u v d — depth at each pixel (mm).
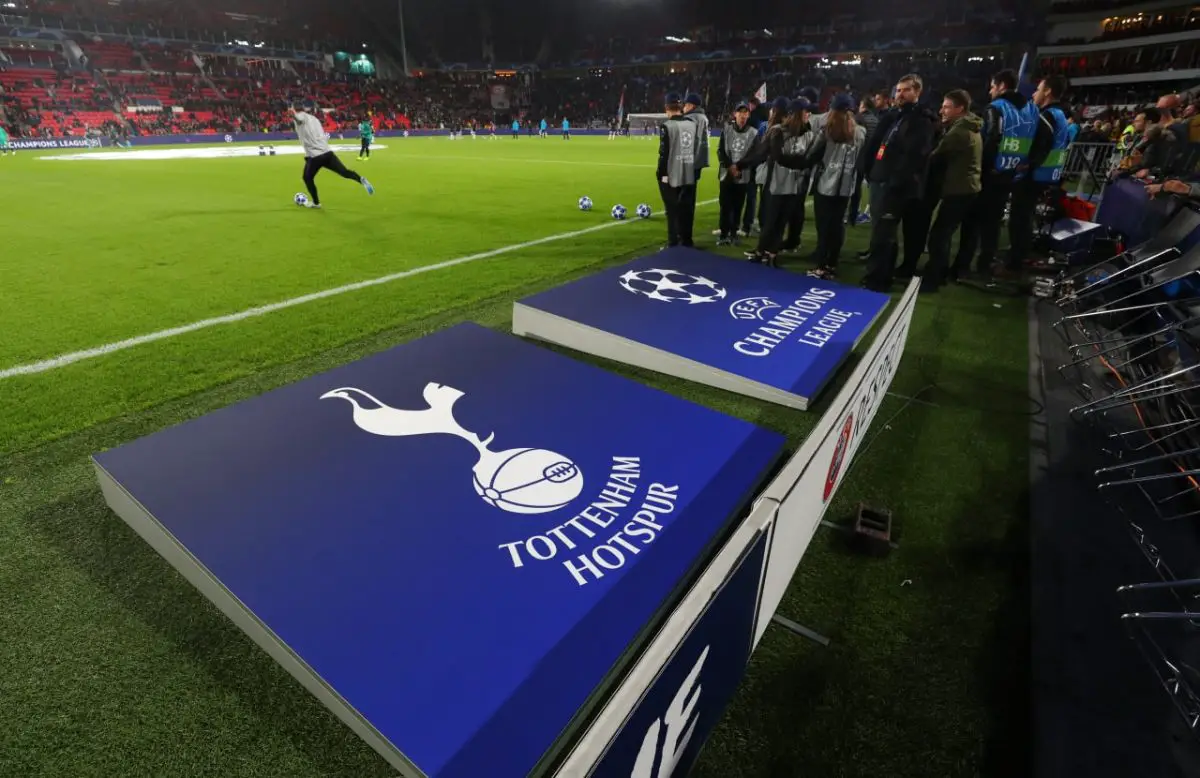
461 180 13008
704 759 1465
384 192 10969
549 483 2174
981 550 2189
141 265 5594
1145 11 33719
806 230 8141
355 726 1408
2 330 3910
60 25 35531
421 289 5012
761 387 3225
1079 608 1922
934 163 5012
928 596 1981
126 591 1867
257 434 2389
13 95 29203
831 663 1735
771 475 2404
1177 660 1751
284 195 10484
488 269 5695
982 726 1568
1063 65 38500
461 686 1443
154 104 33844
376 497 2055
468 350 3238
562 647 1554
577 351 3883
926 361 3826
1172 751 1494
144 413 2914
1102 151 10141
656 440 2473
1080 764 1458
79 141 25938
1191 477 2344
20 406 2939
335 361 3570
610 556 1855
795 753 1489
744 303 4289
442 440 2404
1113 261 4562
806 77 43062
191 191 10883
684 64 50875
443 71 56438
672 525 2002
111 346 3691
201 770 1393
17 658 1636
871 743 1519
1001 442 2902
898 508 2414
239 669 1631
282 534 1873
